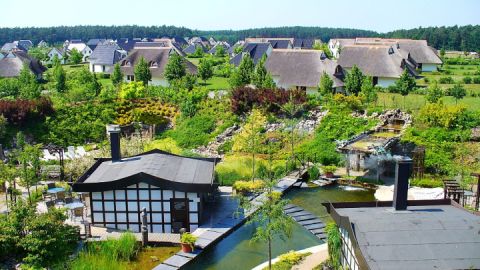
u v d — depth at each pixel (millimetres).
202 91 55875
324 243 25438
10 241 21844
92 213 26859
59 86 64750
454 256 15469
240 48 121438
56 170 35188
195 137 46812
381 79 66688
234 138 44594
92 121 50281
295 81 62312
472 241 16312
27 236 20562
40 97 52406
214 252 24734
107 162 31266
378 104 50312
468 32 141125
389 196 32438
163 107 53688
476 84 68125
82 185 26078
